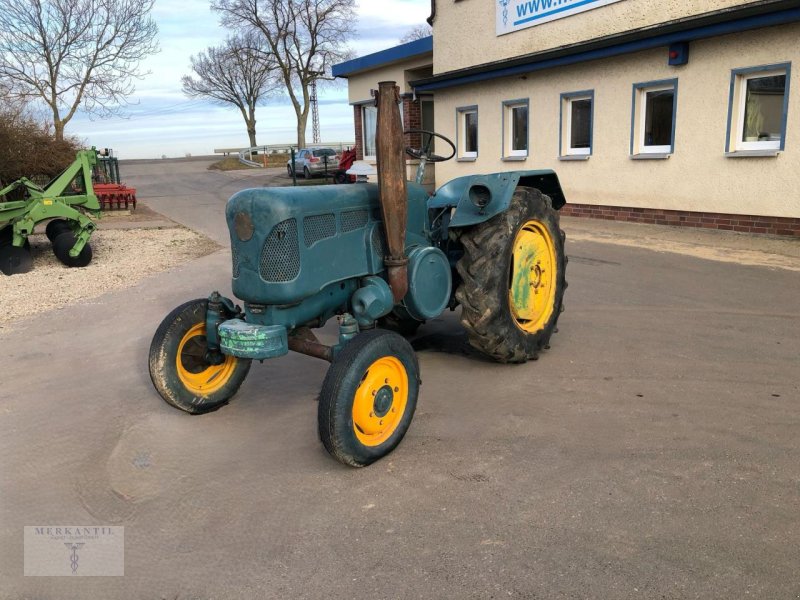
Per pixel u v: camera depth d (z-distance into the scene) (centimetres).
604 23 1069
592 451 332
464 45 1399
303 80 3928
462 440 353
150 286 784
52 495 317
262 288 326
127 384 464
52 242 970
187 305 388
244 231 326
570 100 1175
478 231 428
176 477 330
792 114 832
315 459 344
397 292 369
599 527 268
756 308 569
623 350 482
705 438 339
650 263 764
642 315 567
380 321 505
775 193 866
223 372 411
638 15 1009
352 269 358
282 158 4172
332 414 305
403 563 253
